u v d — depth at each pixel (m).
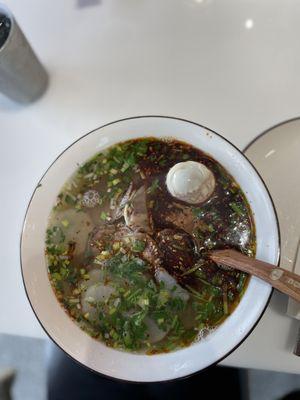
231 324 0.24
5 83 0.30
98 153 0.28
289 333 0.26
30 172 0.32
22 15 0.35
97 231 0.28
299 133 0.29
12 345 0.31
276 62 0.31
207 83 0.31
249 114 0.30
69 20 0.34
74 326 0.26
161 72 0.32
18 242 0.30
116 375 0.24
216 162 0.27
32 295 0.26
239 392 0.29
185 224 0.27
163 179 0.28
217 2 0.33
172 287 0.27
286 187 0.28
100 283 0.27
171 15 0.33
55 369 0.31
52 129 0.32
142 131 0.27
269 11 0.32
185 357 0.24
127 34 0.33
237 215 0.26
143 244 0.27
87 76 0.33
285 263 0.27
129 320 0.26
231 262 0.25
